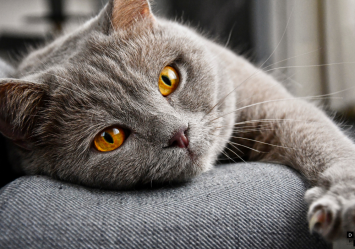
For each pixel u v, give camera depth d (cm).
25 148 26
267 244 20
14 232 19
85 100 24
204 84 26
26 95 24
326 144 25
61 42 30
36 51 34
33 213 20
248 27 46
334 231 19
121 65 24
